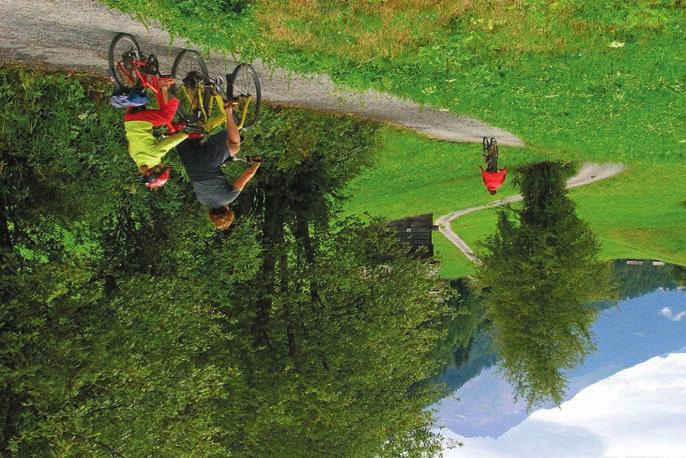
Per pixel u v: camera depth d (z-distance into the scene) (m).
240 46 14.63
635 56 15.45
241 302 23.22
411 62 16.14
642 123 19.45
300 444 21.64
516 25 15.23
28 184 16.53
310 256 24.47
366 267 24.08
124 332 16.38
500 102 17.94
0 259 15.51
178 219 20.56
